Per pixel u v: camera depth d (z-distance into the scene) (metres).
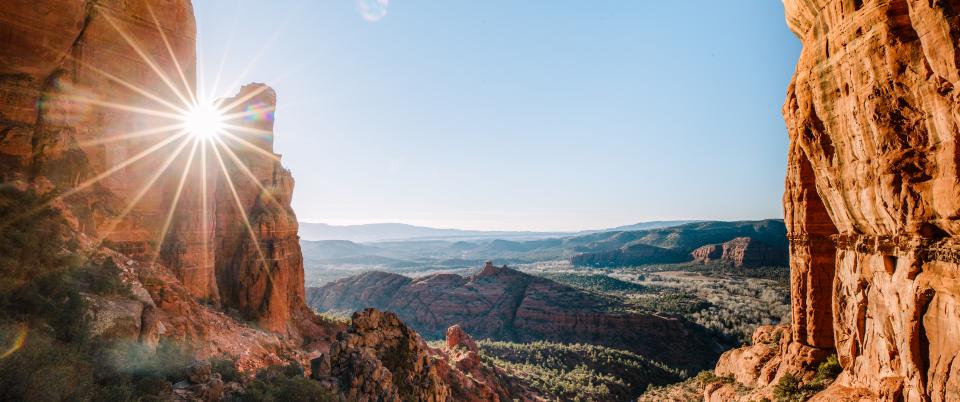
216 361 20.34
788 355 33.50
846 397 23.34
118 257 21.06
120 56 24.53
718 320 138.25
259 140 36.91
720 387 43.12
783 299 164.75
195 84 29.75
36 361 12.33
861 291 23.36
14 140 19.22
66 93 21.67
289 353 27.81
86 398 12.80
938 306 17.12
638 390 84.88
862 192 21.42
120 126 24.39
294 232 39.09
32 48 20.97
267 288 33.78
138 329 17.12
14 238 15.89
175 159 27.88
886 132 18.64
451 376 41.38
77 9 22.34
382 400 24.97
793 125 31.50
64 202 20.08
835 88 21.95
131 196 24.97
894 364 20.56
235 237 34.09
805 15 24.36
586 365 88.81
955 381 16.06
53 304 14.86
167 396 15.43
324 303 184.50
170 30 27.64
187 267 27.61
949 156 15.88
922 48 16.08
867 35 18.81
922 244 17.92
